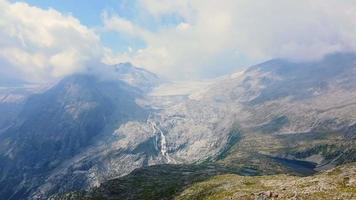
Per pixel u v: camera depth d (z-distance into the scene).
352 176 194.75
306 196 177.75
